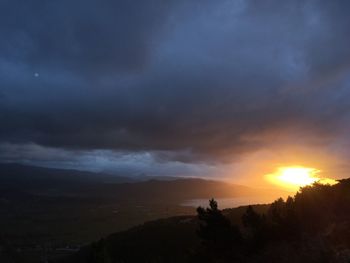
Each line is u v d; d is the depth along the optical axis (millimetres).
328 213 28297
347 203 28656
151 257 63000
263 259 24641
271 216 31938
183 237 69625
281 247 25094
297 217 27250
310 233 26078
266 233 27125
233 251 26734
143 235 79938
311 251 23266
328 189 31844
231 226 28047
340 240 23625
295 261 22953
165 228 80250
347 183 32750
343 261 20953
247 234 30312
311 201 29688
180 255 57188
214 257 26906
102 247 35375
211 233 27609
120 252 72812
